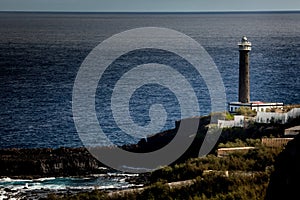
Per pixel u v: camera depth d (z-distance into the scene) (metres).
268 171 80.25
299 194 38.66
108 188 111.44
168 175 102.62
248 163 96.81
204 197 74.19
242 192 71.38
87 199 89.44
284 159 40.59
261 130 133.38
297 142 40.53
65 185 121.38
